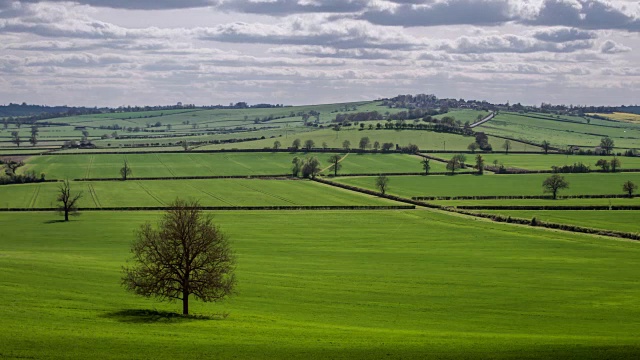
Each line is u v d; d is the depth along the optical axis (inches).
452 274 4033.0
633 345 2174.0
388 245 5236.2
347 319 2805.1
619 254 4803.2
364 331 2459.4
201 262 2723.9
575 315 2989.7
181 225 2662.4
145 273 2669.8
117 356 1905.8
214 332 2285.9
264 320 2647.6
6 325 2210.9
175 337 2167.8
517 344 2202.3
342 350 2068.2
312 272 4035.4
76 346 1989.4
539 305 3203.7
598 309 3122.5
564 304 3230.8
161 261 2659.9
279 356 1977.1
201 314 2736.2
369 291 3481.8
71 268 3634.4
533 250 4982.8
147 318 2501.2
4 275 3262.8
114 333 2183.8
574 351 2082.9
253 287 3496.6
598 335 2554.1
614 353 2057.1
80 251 4753.9
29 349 1932.8
